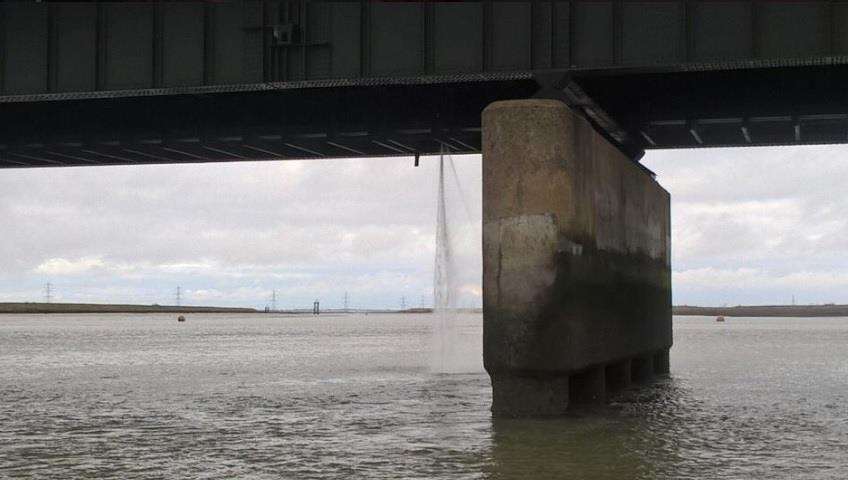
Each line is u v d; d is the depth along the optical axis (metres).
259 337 114.56
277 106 37.53
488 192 26.03
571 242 26.12
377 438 25.14
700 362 58.56
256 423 28.56
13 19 32.78
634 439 24.22
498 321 25.94
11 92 32.69
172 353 73.62
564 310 25.83
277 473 20.27
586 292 27.73
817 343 90.81
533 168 25.67
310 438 25.31
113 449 23.62
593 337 28.64
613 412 29.75
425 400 34.91
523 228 25.69
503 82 33.84
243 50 31.41
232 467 21.03
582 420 27.27
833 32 27.86
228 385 42.62
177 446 24.06
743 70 31.95
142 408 33.00
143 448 23.77
